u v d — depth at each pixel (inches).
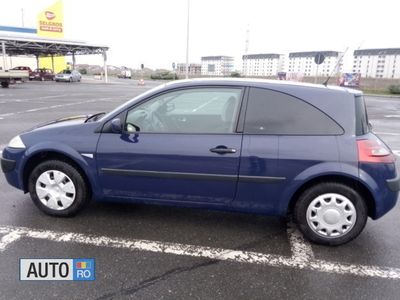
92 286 108.9
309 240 139.9
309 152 129.3
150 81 2103.8
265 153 131.4
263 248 134.5
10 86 1120.2
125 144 141.3
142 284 110.6
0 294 104.3
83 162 145.4
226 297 105.4
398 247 137.0
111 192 148.0
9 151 154.6
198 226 151.2
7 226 145.7
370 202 133.9
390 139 360.2
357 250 134.1
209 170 135.6
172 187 141.1
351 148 128.4
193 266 121.2
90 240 136.4
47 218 154.0
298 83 140.3
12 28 1493.6
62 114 489.1
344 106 132.4
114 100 740.0
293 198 138.4
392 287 111.8
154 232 144.7
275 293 107.9
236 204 139.3
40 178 152.3
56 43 1503.4
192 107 141.6
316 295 107.3
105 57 1684.3
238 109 136.1
